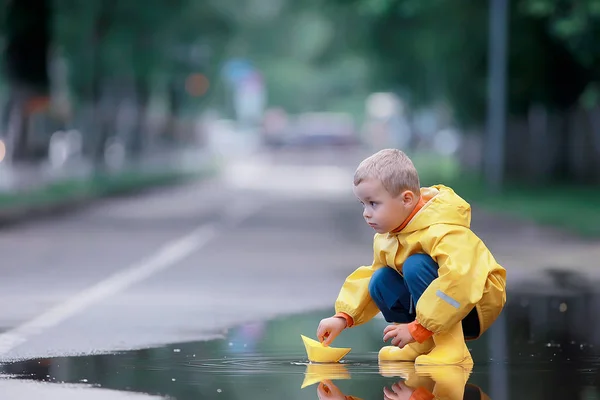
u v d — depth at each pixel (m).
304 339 14.05
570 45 61.00
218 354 14.96
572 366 13.45
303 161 156.88
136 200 73.81
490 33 77.06
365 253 36.00
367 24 100.56
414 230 12.96
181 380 12.55
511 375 12.70
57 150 96.69
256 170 133.00
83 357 14.76
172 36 115.81
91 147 98.38
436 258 12.83
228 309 21.55
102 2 96.38
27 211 56.94
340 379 12.48
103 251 37.22
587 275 28.28
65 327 18.73
